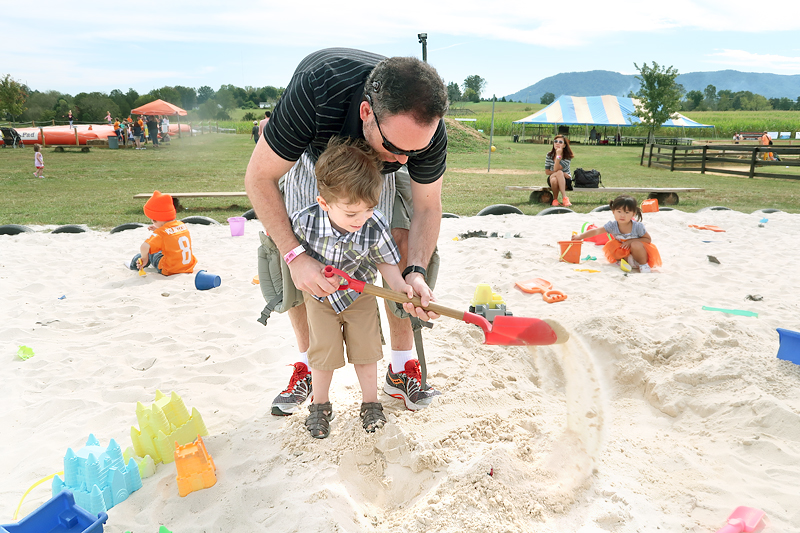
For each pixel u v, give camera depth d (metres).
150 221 9.23
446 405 3.18
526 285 5.37
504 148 30.38
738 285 5.40
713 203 11.45
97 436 3.03
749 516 2.23
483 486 2.43
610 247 6.12
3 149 28.30
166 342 4.26
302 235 2.71
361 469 2.73
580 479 2.56
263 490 2.51
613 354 3.72
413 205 2.96
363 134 2.37
